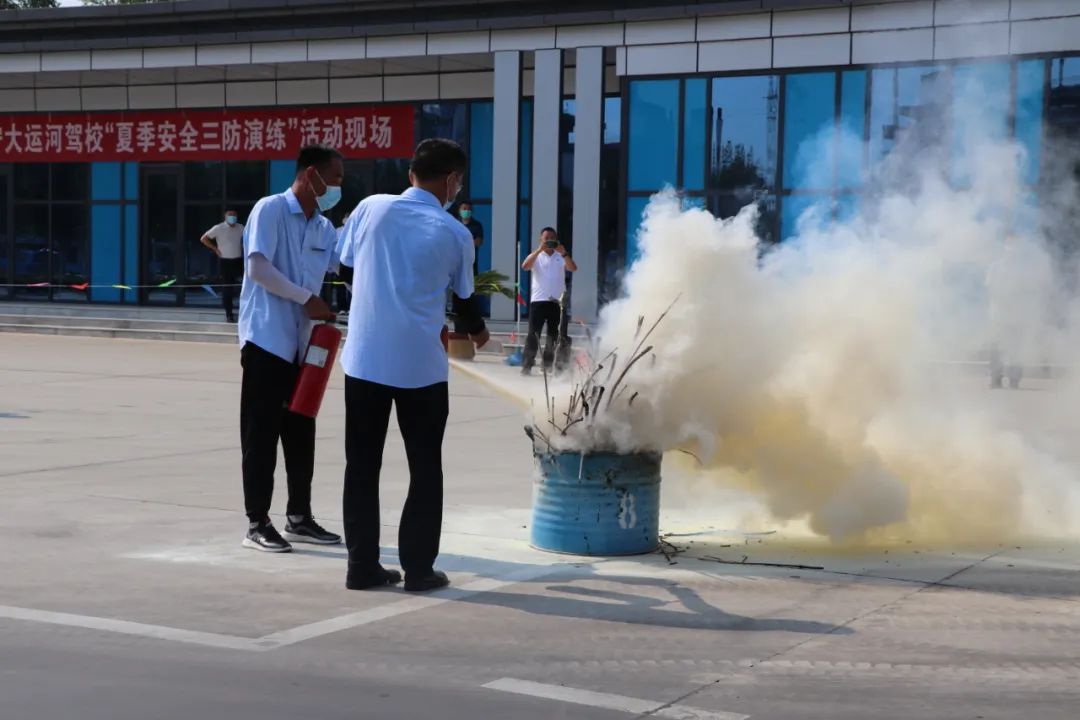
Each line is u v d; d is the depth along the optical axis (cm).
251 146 2920
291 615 530
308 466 677
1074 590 582
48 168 3142
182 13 2639
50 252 3155
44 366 1841
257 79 2903
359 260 577
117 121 3052
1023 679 454
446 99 2723
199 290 3005
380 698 427
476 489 854
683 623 523
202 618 524
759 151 2225
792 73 2188
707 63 2258
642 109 2323
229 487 842
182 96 2991
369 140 2802
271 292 647
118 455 984
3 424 1175
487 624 520
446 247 566
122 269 3081
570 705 422
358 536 575
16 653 473
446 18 2436
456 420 1261
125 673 451
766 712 418
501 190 2450
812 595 570
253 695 429
